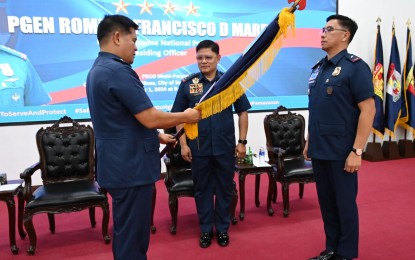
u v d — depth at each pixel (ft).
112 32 5.15
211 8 14.35
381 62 16.33
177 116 5.39
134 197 5.32
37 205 8.08
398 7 17.12
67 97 13.15
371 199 11.39
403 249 7.98
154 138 5.54
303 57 15.96
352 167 6.32
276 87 15.71
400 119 16.93
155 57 13.88
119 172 5.18
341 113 6.46
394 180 13.57
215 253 8.04
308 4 15.69
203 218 8.54
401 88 16.90
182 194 9.04
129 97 4.92
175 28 13.99
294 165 10.44
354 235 6.80
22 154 12.87
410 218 9.78
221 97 5.62
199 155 8.09
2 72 12.32
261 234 8.98
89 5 12.98
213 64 7.83
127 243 5.42
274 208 10.85
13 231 8.20
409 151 17.48
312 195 12.03
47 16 12.58
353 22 6.53
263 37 5.11
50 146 9.41
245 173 9.96
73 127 9.71
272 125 11.42
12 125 12.64
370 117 6.22
